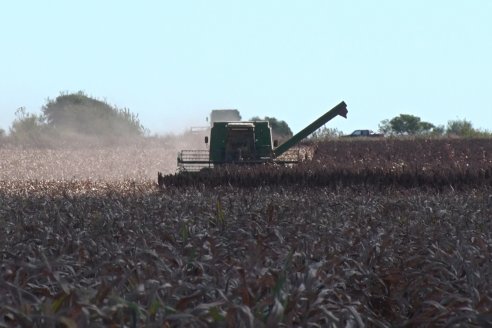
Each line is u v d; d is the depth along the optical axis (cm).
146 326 1570
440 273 2414
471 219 4434
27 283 2069
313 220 4131
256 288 1967
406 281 2320
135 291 1808
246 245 2841
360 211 4734
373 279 2336
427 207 4891
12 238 3378
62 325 1566
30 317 1541
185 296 1838
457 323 1825
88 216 4381
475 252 2814
